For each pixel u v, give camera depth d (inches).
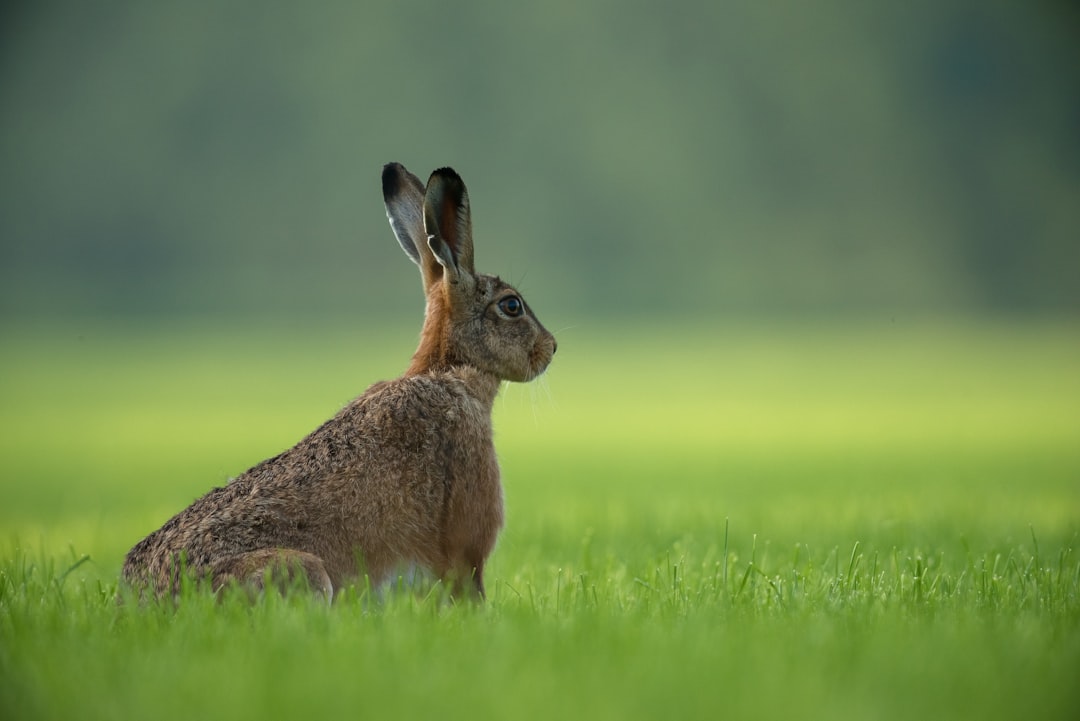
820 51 6053.2
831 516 695.7
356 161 5290.4
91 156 5280.5
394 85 5728.3
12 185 5118.1
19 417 1844.2
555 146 5260.8
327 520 373.7
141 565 371.2
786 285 4389.8
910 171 5344.5
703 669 287.4
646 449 1405.0
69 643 318.0
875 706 267.9
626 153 5231.3
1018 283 4675.2
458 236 430.9
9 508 906.7
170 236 4904.0
